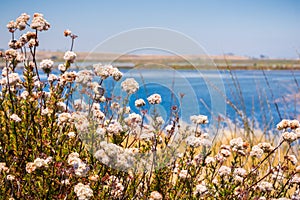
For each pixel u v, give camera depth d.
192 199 3.66
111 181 3.32
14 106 3.81
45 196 3.25
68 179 3.17
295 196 3.61
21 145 3.56
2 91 3.89
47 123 3.58
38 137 3.54
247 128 5.90
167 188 3.76
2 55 3.95
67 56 3.57
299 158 5.18
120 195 3.38
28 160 3.48
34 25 3.61
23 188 3.33
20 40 3.75
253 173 4.00
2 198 3.25
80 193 2.84
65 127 3.64
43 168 3.18
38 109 3.70
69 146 3.56
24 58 3.96
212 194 3.66
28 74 3.68
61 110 3.55
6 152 3.53
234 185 3.65
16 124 3.62
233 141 3.76
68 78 3.40
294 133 3.65
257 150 3.69
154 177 3.73
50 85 3.64
